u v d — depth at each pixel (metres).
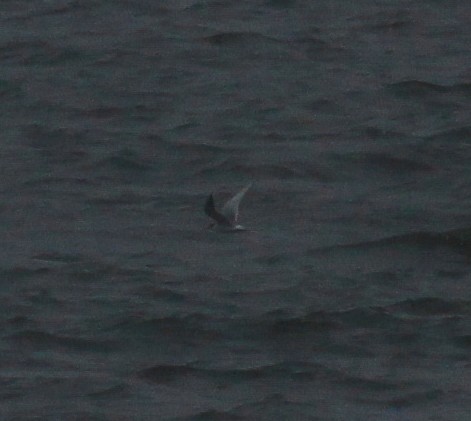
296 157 85.50
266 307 67.62
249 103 94.12
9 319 66.88
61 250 74.19
